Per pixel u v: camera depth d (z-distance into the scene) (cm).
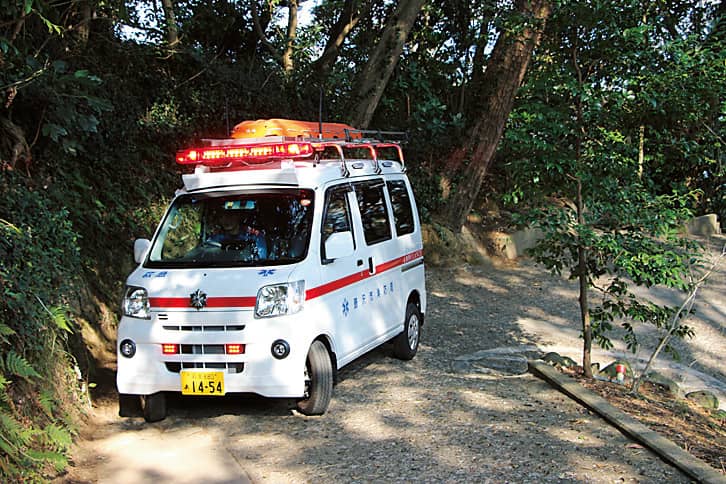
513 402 671
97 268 893
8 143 752
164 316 594
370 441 570
